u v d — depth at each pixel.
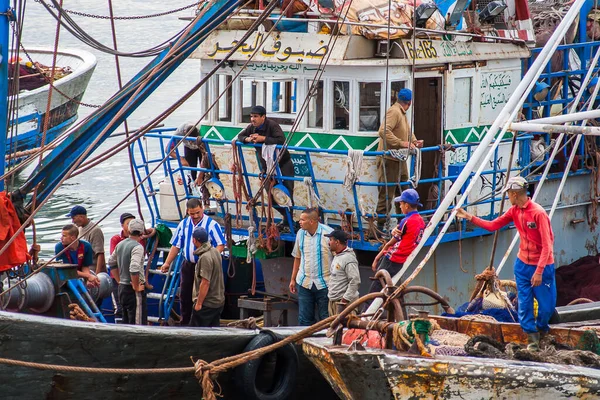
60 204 97.12
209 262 53.03
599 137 68.38
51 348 40.53
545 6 72.25
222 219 61.03
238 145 57.47
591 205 68.38
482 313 49.38
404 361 36.56
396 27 52.94
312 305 54.44
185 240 56.97
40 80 125.62
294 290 55.44
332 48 53.16
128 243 56.47
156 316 60.47
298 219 58.25
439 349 40.25
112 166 111.00
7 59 47.84
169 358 43.41
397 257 51.66
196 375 39.97
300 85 57.16
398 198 51.94
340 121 56.25
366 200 55.50
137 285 55.81
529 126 44.31
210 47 59.50
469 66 59.31
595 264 65.25
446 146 56.84
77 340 40.97
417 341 37.25
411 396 36.94
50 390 41.06
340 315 38.22
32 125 114.31
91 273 53.72
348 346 38.16
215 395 41.78
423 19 55.94
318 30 57.31
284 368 45.81
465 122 59.88
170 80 157.25
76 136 49.38
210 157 60.19
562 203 66.69
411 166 54.94
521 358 39.25
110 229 89.38
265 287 60.88
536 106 65.00
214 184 60.12
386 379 36.81
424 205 60.34
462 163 59.50
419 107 59.44
